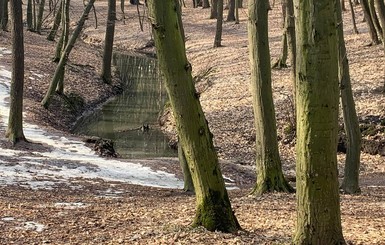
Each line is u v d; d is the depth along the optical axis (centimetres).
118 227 786
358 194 1112
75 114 2266
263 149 1039
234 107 2136
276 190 1038
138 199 1055
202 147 671
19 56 1519
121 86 2864
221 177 696
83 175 1302
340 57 1073
